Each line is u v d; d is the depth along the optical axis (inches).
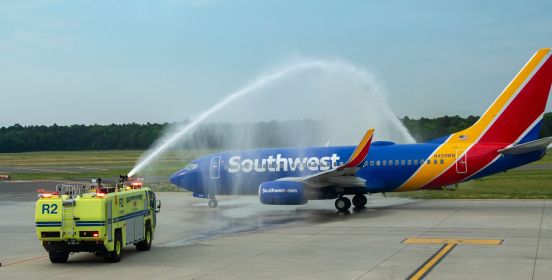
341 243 1003.9
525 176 2573.8
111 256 847.1
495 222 1237.7
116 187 901.2
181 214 1545.3
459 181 1526.8
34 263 872.9
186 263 840.3
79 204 814.5
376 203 1740.9
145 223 965.2
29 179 3181.6
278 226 1263.5
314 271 765.9
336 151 1615.4
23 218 1524.4
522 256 847.1
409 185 1556.3
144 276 753.0
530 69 1478.8
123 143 7800.2
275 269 784.3
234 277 736.3
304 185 1448.1
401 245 966.4
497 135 1502.2
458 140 1530.5
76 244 824.9
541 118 1481.3
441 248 927.7
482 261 812.6
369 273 746.2
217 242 1050.1
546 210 1450.5
